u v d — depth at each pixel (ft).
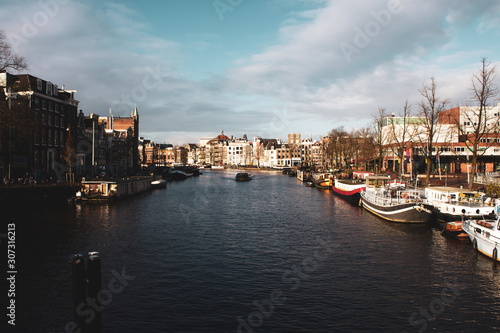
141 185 228.22
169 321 52.01
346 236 100.94
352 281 66.85
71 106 226.17
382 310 55.36
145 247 89.61
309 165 539.29
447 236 98.73
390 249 87.04
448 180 209.26
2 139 162.40
